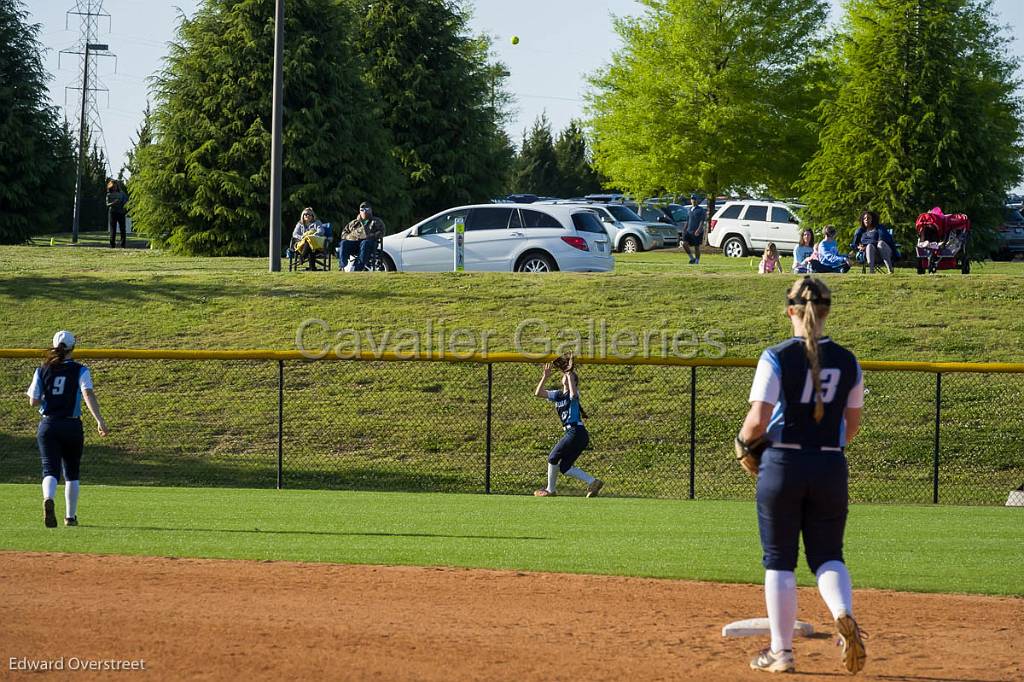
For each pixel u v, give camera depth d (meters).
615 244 160.12
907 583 31.22
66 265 106.81
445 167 183.12
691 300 83.38
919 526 43.22
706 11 174.38
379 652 23.62
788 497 20.98
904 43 126.94
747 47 175.50
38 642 24.27
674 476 62.03
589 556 34.94
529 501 51.97
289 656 23.30
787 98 177.12
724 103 177.12
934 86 126.31
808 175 132.12
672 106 179.50
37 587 29.39
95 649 23.75
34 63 156.88
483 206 96.88
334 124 142.12
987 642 25.09
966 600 29.23
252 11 138.50
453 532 40.31
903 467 62.53
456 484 61.25
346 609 27.34
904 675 22.41
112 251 131.88
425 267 96.75
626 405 69.00
